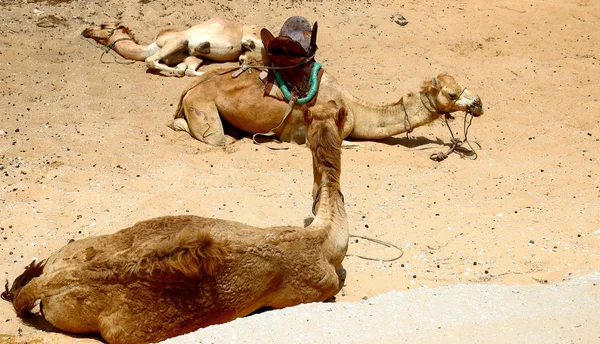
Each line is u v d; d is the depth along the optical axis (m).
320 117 7.18
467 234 8.44
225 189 9.38
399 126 11.45
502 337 5.33
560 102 13.44
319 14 17.27
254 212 8.68
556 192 9.75
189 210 8.73
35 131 11.01
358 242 8.23
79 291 5.69
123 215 8.56
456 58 15.54
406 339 5.25
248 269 5.89
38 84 12.88
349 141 11.53
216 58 14.73
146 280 5.55
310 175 10.14
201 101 11.36
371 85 13.81
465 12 18.48
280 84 11.08
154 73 14.01
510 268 7.70
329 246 6.66
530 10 18.70
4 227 8.17
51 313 5.84
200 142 11.34
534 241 8.25
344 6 18.06
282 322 5.54
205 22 14.83
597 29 17.53
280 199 9.20
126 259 5.59
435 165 10.84
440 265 7.80
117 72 13.83
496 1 19.47
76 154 10.27
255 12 17.03
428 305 5.96
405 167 10.60
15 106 11.94
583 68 15.15
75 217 8.48
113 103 12.48
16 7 15.82
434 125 12.55
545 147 11.46
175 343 5.20
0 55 13.64
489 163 10.85
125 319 5.60
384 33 16.56
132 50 14.45
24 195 8.99
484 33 17.06
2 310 6.40
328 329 5.43
